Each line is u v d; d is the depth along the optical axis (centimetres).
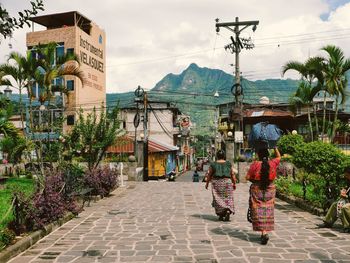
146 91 3052
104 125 1583
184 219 948
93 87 4456
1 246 626
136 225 877
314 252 624
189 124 6025
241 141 2489
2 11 462
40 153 1466
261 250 641
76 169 1385
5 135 1836
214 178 933
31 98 1559
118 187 1812
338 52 2153
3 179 1681
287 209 1107
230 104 4944
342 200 792
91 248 672
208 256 607
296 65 2302
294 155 1085
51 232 812
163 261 583
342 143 3080
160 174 4097
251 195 707
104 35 4822
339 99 2369
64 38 4044
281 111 4028
